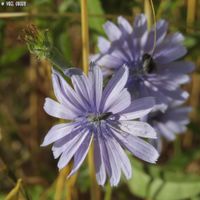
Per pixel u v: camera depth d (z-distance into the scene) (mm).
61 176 169
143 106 120
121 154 122
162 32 155
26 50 221
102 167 123
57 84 120
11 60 221
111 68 154
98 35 190
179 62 154
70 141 121
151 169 181
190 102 240
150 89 150
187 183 177
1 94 260
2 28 217
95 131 124
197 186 175
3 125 235
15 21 213
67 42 206
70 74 120
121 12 211
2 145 228
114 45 156
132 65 153
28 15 200
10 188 209
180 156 215
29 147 240
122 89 120
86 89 121
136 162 182
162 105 148
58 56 125
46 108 121
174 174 179
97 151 124
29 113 262
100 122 123
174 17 215
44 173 227
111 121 123
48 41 123
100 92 121
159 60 153
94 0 189
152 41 155
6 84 262
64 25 208
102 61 155
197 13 212
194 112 239
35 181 210
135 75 152
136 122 121
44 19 210
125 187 217
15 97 263
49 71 207
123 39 156
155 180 180
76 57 245
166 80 151
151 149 121
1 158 174
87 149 122
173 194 178
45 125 249
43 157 238
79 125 123
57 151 120
